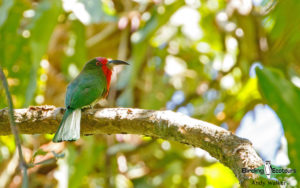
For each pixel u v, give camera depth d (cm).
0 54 1022
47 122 674
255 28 1184
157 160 1302
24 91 1030
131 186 1215
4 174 1102
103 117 638
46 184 1128
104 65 971
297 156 627
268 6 632
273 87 698
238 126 1194
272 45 1117
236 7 1202
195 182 1190
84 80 891
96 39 1252
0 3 1052
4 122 666
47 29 959
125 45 1208
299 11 580
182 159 1286
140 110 619
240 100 1171
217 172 1112
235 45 1277
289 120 676
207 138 538
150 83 1298
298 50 1055
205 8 1255
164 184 1218
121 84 1194
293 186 521
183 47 1363
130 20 1102
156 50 1379
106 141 1197
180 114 586
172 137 582
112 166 1248
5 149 1125
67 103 839
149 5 1118
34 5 1064
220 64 1313
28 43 1027
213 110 1241
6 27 1020
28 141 1099
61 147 1062
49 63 1242
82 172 1069
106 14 1020
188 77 1373
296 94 690
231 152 507
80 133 680
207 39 1298
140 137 1216
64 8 992
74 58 1210
